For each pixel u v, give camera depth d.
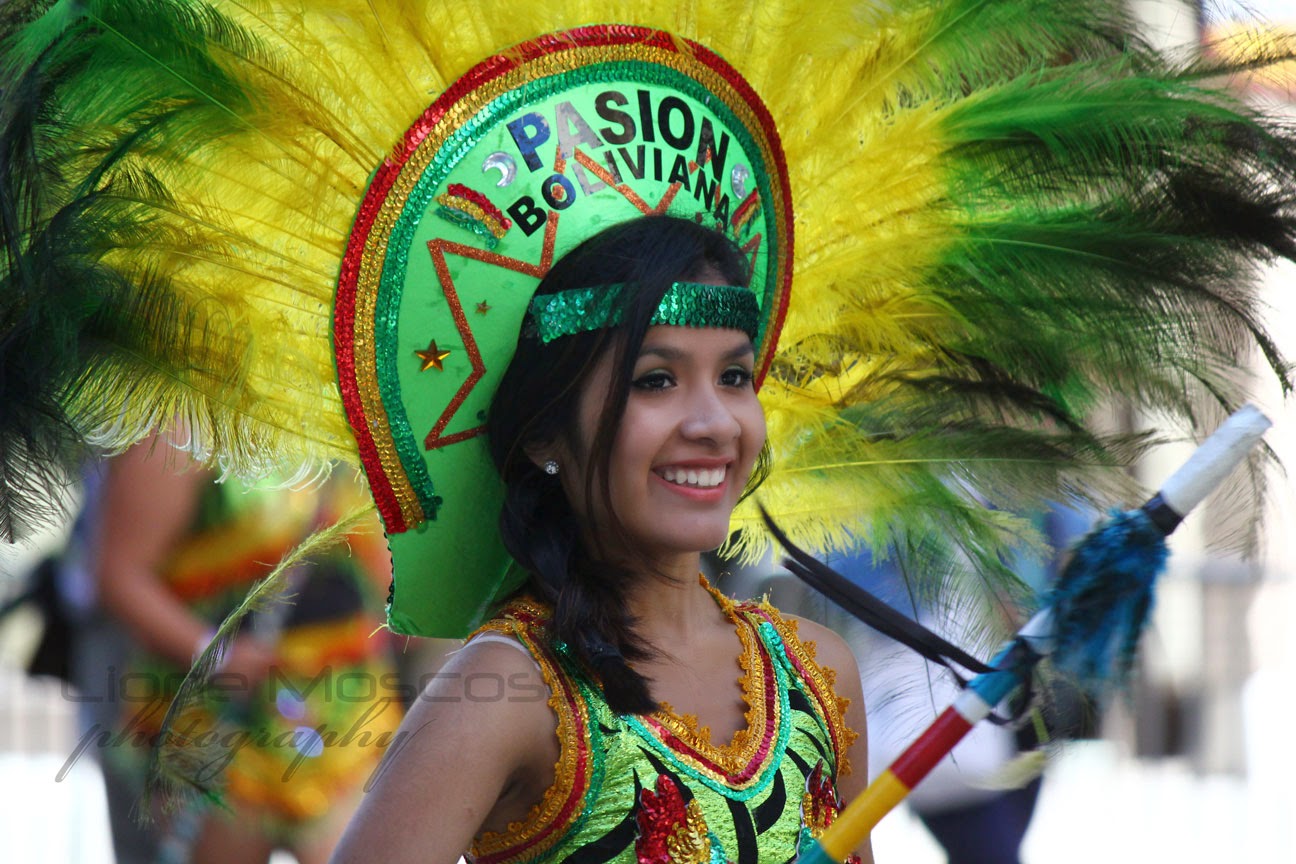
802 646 4.09
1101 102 4.11
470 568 3.86
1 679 11.22
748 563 4.71
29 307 3.42
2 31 3.58
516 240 3.63
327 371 3.75
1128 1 4.32
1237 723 12.10
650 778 3.54
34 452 3.58
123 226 3.47
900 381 4.50
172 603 6.01
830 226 4.36
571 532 3.74
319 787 6.09
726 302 3.62
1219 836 10.76
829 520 4.59
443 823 3.34
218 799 4.00
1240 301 4.23
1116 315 4.25
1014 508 4.49
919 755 3.34
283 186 3.69
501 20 3.75
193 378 3.64
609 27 3.72
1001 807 7.27
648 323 3.50
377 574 6.43
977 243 4.28
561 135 3.67
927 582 4.57
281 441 3.79
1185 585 12.41
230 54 3.57
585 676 3.60
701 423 3.57
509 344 3.67
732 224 3.99
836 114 4.29
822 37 4.21
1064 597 3.31
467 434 3.73
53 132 3.47
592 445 3.59
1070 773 11.75
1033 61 4.31
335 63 3.69
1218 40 4.30
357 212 3.57
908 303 4.37
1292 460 10.77
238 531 6.04
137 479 5.95
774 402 4.47
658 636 3.82
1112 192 4.25
